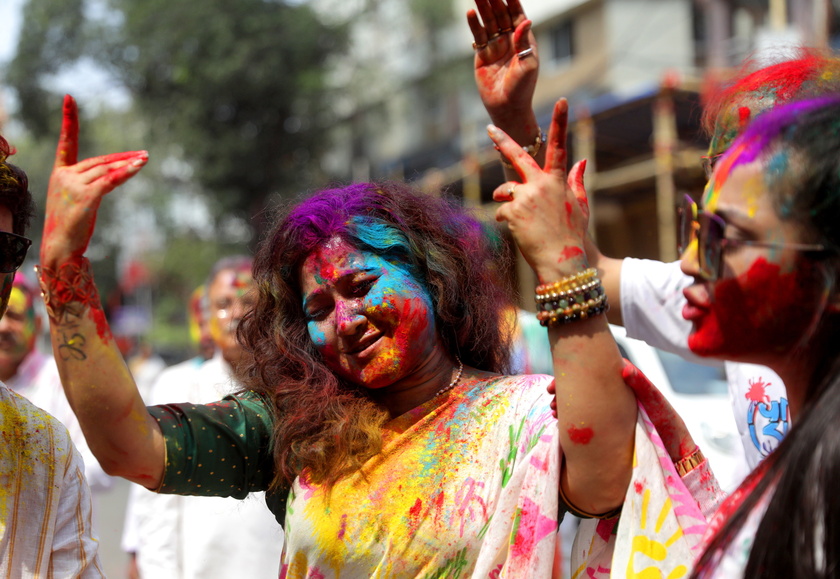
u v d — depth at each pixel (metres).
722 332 1.35
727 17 16.33
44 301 1.59
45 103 19.98
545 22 18.66
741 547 1.27
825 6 9.63
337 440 1.77
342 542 1.69
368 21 21.31
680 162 10.07
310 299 1.83
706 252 1.33
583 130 10.53
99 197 1.55
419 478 1.72
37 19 19.31
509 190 1.54
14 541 1.71
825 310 1.24
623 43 17.44
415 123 21.72
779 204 1.26
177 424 1.75
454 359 1.94
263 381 1.91
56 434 1.83
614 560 1.51
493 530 1.62
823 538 1.15
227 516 3.04
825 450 1.16
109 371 1.60
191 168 20.28
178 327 26.91
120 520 7.55
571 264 1.49
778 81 1.67
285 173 19.64
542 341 4.46
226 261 3.67
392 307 1.79
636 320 2.32
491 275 2.04
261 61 18.78
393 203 1.90
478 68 1.94
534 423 1.72
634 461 1.51
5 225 1.74
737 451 2.87
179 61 18.66
